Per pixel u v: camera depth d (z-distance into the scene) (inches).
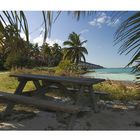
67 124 132.6
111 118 156.9
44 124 137.2
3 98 146.9
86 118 153.8
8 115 153.9
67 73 467.5
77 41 1576.0
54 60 1812.3
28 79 176.4
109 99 235.0
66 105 122.0
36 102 127.7
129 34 73.7
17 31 54.2
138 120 152.6
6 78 435.2
